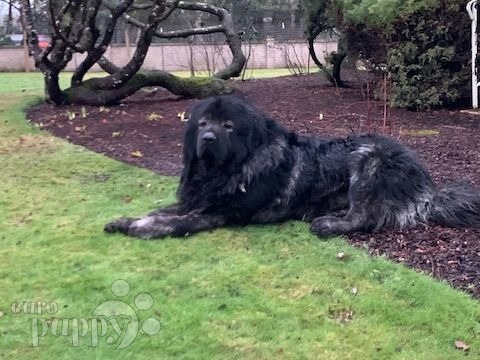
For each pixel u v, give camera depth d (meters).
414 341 3.65
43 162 8.46
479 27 12.10
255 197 5.56
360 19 12.95
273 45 36.22
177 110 13.12
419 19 12.22
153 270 4.63
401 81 12.63
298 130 10.42
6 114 13.22
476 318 3.89
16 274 4.55
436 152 8.53
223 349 3.55
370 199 5.48
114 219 5.89
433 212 5.51
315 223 5.48
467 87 12.74
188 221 5.45
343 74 20.31
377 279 4.48
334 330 3.76
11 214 6.11
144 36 13.38
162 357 3.47
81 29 13.14
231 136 5.42
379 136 5.86
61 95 14.26
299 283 4.41
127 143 9.76
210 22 32.12
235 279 4.47
